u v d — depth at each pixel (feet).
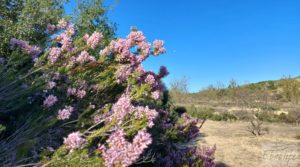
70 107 13.50
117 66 15.62
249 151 44.57
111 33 31.01
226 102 117.91
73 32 17.30
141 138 9.62
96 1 29.76
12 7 25.46
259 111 76.07
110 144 10.21
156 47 16.75
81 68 15.11
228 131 61.57
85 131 11.94
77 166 9.79
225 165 37.01
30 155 11.76
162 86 18.42
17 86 14.29
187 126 23.16
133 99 14.38
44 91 14.28
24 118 13.78
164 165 20.76
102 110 13.92
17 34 22.68
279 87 115.24
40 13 24.93
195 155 23.45
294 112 77.61
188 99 127.24
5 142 12.03
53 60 14.74
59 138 13.24
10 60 14.15
